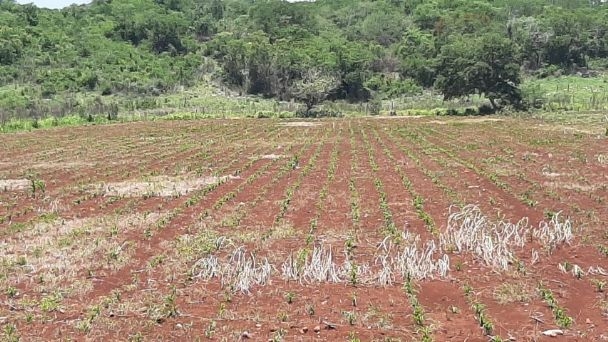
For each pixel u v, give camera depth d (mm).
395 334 8742
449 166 23359
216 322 9211
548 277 10953
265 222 15133
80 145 34281
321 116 59219
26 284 10852
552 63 84500
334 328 8969
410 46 89938
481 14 95562
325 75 70375
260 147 31531
